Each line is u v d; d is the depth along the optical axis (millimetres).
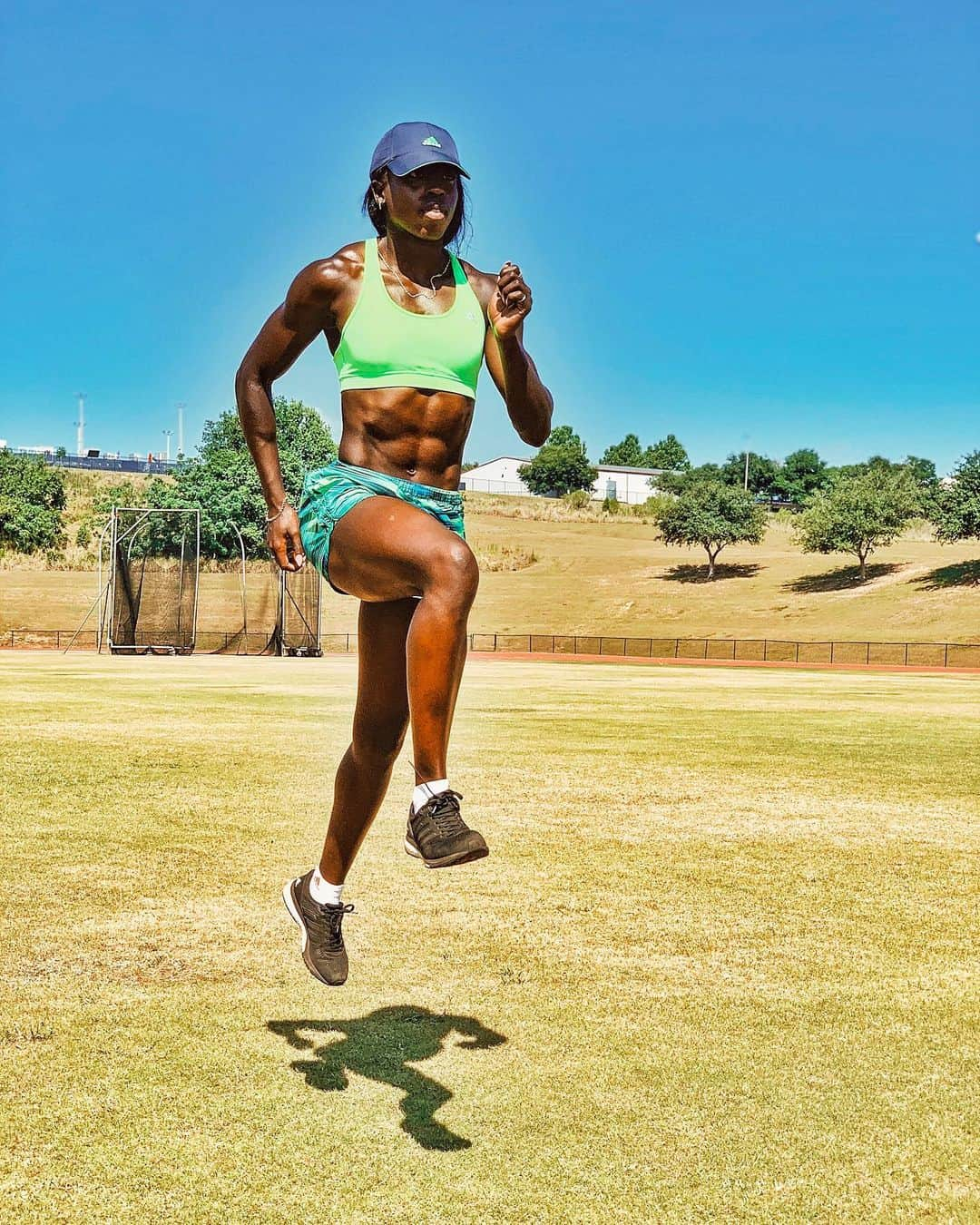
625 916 6074
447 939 5594
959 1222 2975
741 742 14914
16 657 42781
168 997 4633
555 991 4820
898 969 5191
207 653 50438
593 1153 3324
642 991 4836
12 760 11516
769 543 99000
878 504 73500
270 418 3607
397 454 3430
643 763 12469
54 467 97750
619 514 117562
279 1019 4414
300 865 7070
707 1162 3279
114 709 18188
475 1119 3545
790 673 40156
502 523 108750
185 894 6312
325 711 18125
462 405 3492
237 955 5230
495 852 7738
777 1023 4457
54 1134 3381
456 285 3494
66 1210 2959
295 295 3459
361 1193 3070
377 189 3426
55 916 5793
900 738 15766
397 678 3572
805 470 155750
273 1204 3008
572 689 26969
